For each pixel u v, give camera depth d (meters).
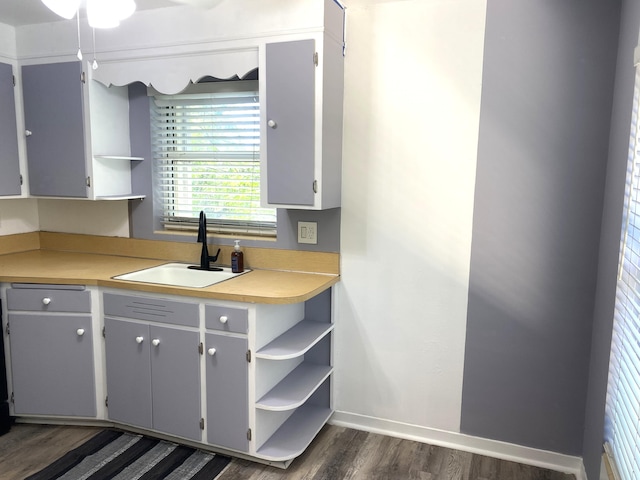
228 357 2.33
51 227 3.33
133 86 3.00
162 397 2.49
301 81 2.34
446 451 2.56
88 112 2.77
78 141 2.81
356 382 2.76
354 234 2.65
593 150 2.21
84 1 2.40
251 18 2.39
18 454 2.46
